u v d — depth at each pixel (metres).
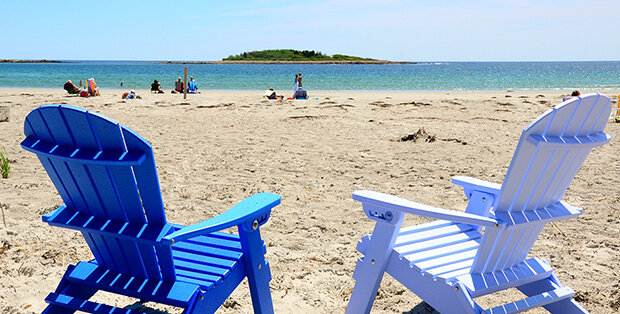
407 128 8.73
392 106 12.88
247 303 2.65
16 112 10.81
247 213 1.89
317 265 3.15
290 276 2.98
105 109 11.80
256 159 6.15
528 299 2.07
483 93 21.53
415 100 15.16
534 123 1.74
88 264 2.08
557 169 1.96
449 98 16.55
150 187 1.64
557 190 2.09
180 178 5.19
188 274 1.91
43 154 1.73
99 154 1.61
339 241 3.54
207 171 5.52
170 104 13.23
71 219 1.88
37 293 2.71
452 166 5.85
